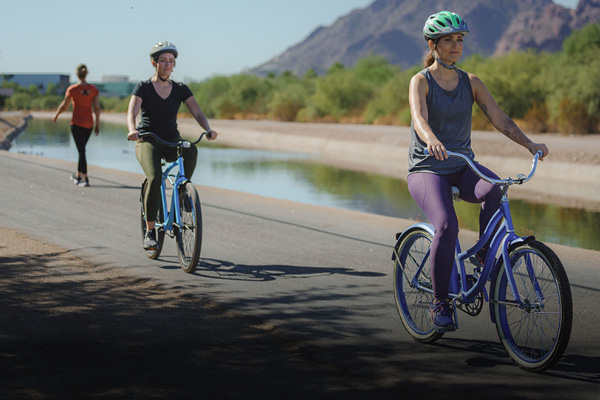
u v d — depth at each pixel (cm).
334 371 413
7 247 746
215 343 460
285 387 386
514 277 432
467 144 459
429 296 471
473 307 456
